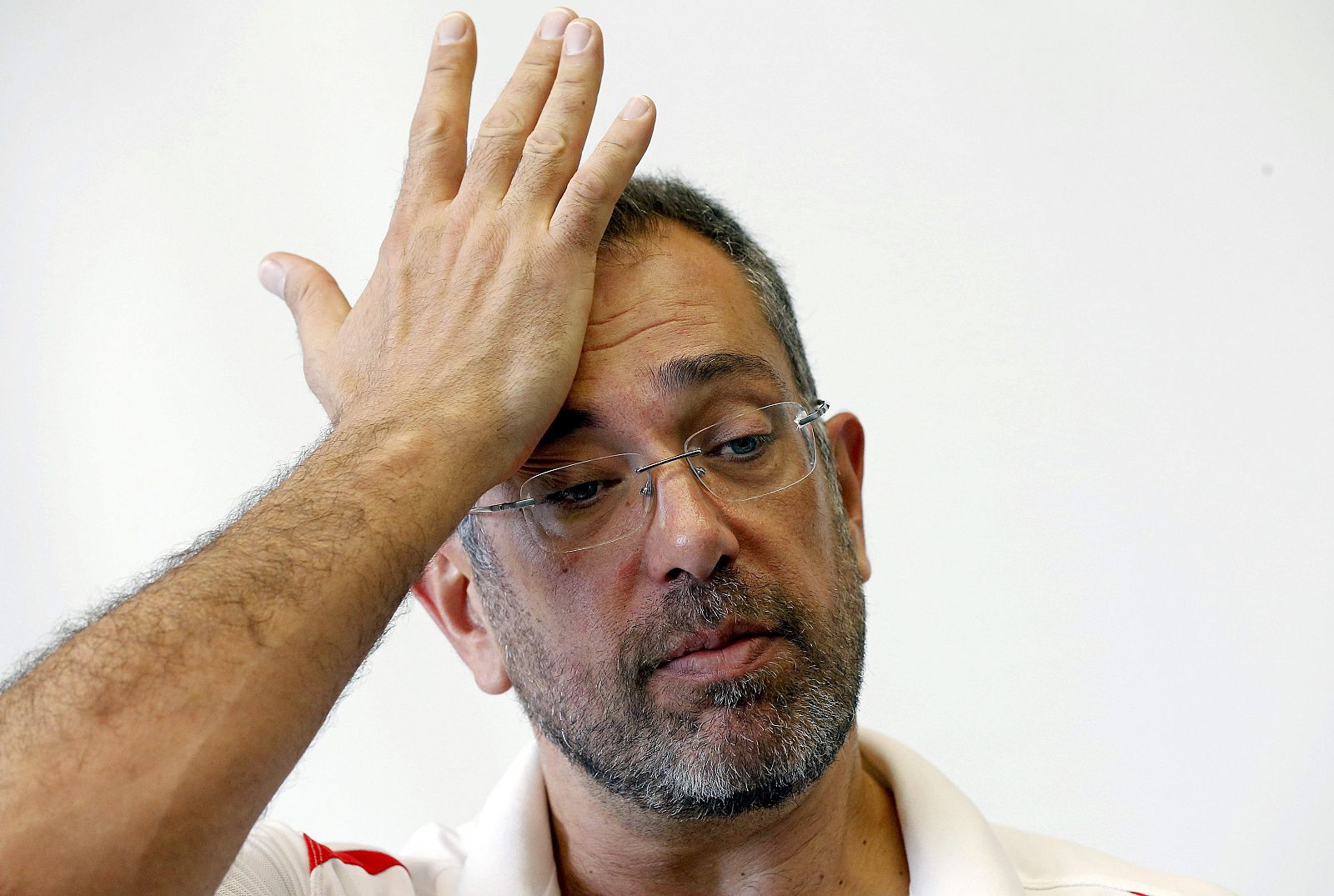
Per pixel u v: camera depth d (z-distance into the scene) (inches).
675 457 42.5
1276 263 78.1
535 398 41.0
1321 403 77.5
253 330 87.6
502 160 44.6
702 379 43.4
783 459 44.4
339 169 87.1
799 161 83.1
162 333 88.7
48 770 30.9
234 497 87.5
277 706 33.0
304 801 86.0
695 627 41.1
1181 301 79.0
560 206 42.7
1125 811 78.2
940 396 81.3
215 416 87.9
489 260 42.8
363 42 87.0
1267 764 77.2
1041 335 80.4
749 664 41.2
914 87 82.0
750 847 45.3
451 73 46.8
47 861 29.9
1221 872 77.5
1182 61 79.3
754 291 48.3
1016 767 79.4
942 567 80.7
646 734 41.9
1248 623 77.6
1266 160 78.5
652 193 48.1
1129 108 79.8
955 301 81.4
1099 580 79.0
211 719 32.1
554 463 43.5
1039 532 79.7
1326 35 77.3
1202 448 78.4
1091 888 50.2
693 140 84.0
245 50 88.2
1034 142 80.8
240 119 88.2
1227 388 78.4
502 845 49.1
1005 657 79.7
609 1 84.8
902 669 80.7
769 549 42.5
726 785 40.9
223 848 31.8
